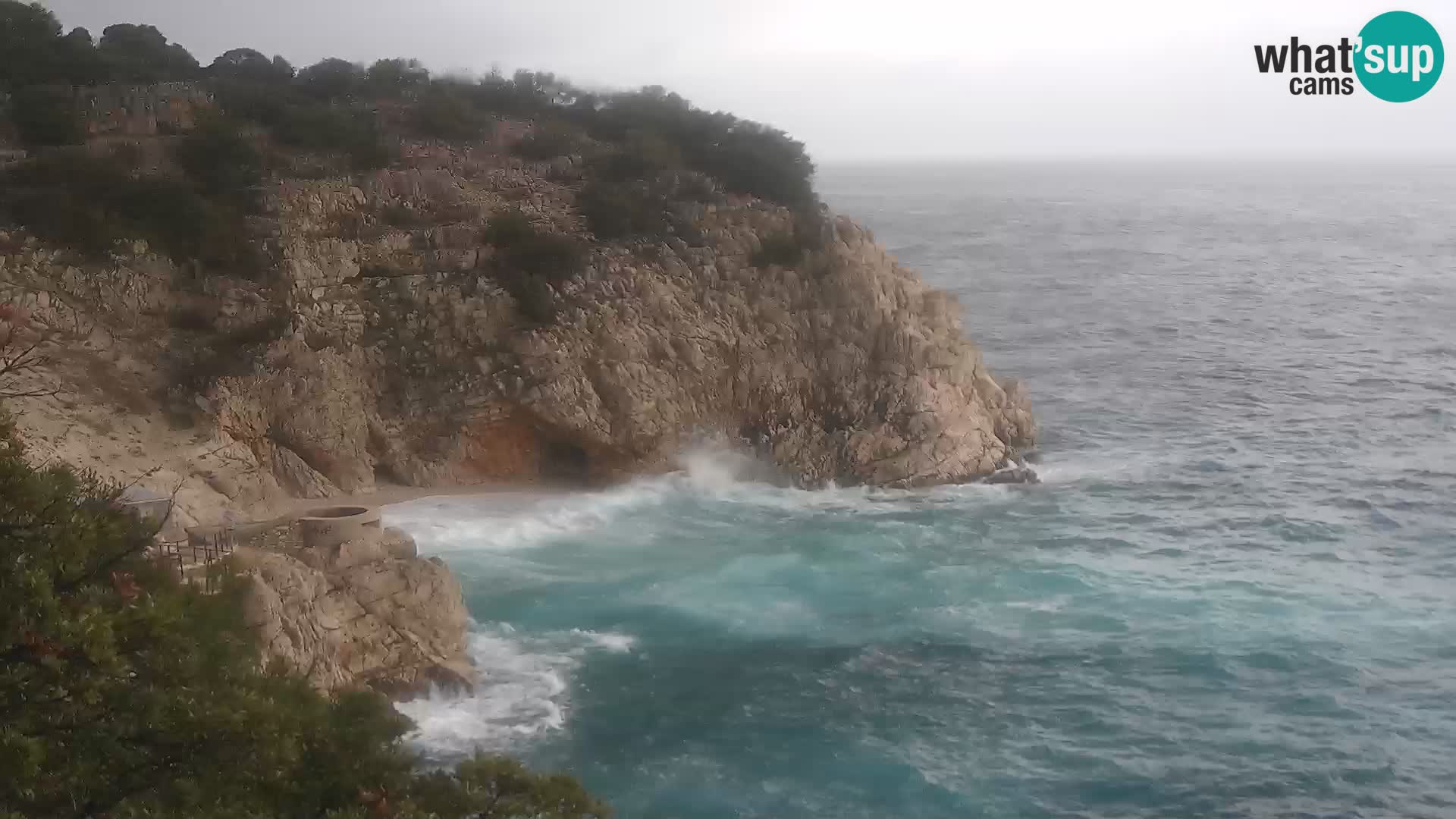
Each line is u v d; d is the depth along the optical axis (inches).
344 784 700.0
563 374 2290.8
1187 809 1227.2
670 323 2432.3
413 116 2989.7
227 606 871.7
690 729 1357.0
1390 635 1641.2
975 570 1887.3
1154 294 5595.5
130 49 3452.3
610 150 3002.0
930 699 1440.7
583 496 2261.3
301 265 2274.9
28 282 2027.6
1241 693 1469.0
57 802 604.4
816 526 2114.9
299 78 3476.9
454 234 2436.0
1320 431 2908.5
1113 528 2122.3
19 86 2701.8
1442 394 3324.3
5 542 636.7
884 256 2659.9
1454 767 1307.8
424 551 1940.2
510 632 1605.6
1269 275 6348.4
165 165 2391.7
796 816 1195.9
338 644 1310.3
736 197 2839.6
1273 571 1908.2
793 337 2502.5
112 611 654.5
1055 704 1434.5
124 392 1998.0
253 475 2028.8
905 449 2375.7
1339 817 1218.6
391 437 2285.9
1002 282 6048.2
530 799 708.7
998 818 1201.4
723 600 1744.6
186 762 639.8
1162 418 3056.1
